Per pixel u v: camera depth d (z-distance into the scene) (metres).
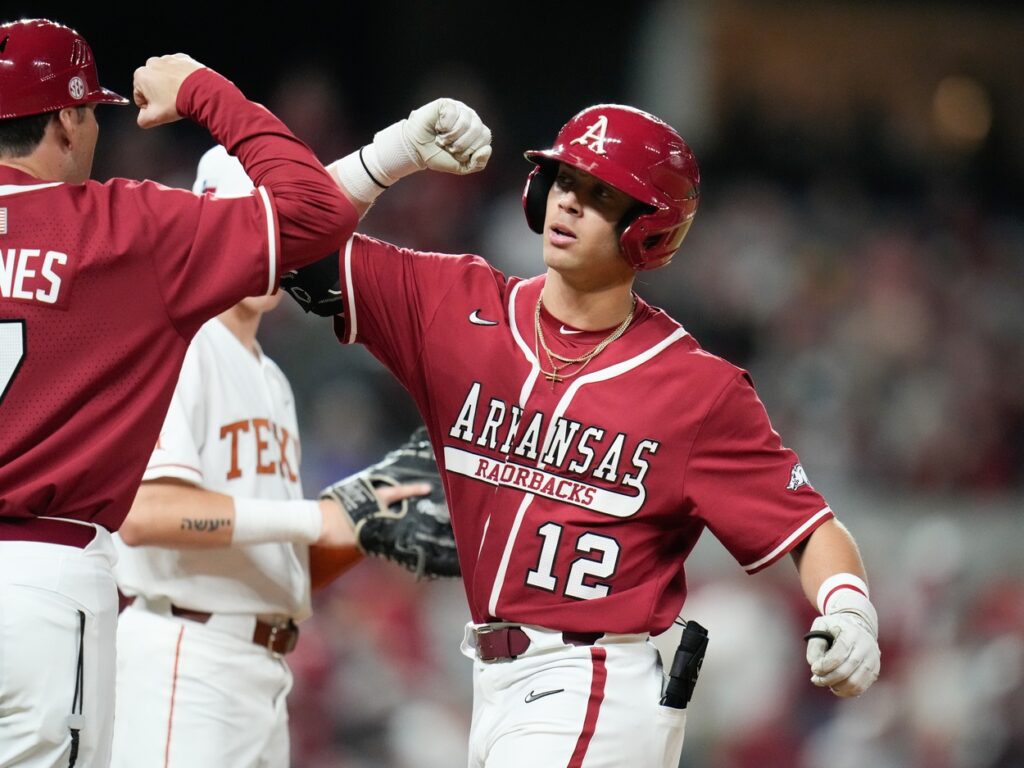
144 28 59.09
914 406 48.94
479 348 14.34
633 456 13.92
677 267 55.28
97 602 13.45
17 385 12.98
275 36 61.41
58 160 13.73
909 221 60.84
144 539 15.83
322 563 18.12
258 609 16.92
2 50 13.45
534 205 14.64
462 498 14.42
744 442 13.98
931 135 67.06
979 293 56.69
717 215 58.69
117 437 13.32
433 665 33.53
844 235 58.66
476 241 53.84
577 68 64.00
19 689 13.02
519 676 14.16
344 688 31.67
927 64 67.00
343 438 39.47
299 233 13.55
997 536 41.28
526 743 13.85
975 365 52.34
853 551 14.04
